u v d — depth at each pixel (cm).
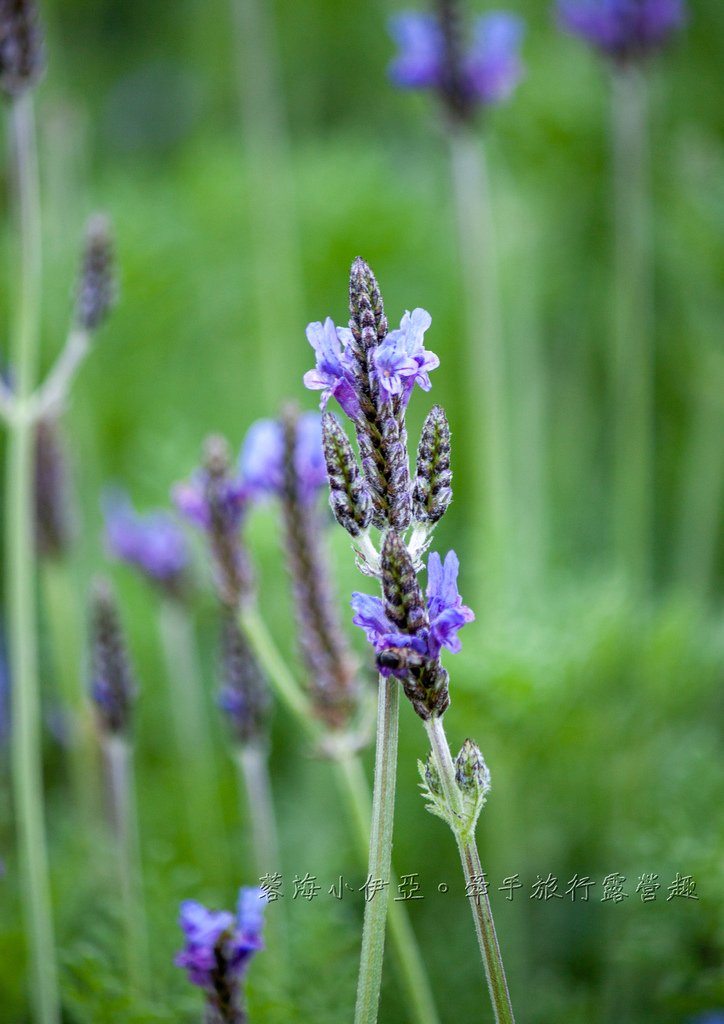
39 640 105
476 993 73
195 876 74
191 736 86
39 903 67
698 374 108
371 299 54
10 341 110
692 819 74
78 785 83
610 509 115
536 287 112
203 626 104
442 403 114
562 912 81
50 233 112
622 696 80
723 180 103
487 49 85
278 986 66
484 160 115
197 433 109
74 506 85
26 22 67
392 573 53
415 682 54
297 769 94
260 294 112
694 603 88
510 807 79
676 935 71
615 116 106
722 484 107
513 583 88
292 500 66
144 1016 65
